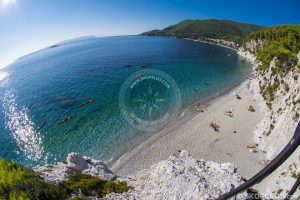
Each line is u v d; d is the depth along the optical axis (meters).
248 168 41.78
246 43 195.00
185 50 199.62
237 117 61.12
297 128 2.42
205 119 60.69
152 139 52.62
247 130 54.66
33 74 128.38
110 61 139.38
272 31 153.00
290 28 136.62
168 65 129.12
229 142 50.12
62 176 21.78
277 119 47.78
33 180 16.91
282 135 43.03
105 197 18.84
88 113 68.44
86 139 55.69
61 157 50.47
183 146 49.16
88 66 128.25
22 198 14.35
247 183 2.96
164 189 19.30
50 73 122.06
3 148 55.00
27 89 96.38
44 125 63.50
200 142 50.38
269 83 65.62
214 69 125.62
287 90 53.16
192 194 18.12
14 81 117.31
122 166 44.25
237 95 76.94
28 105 78.12
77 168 28.33
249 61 159.75
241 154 45.91
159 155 46.69
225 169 20.70
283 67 59.59
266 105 61.34
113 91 84.94
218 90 85.50
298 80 47.97
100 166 32.88
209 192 18.00
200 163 22.44
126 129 58.03
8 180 15.84
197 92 82.75
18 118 69.25
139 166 43.81
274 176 30.72
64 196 17.55
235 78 105.69
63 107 73.81
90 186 19.94
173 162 22.80
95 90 87.25
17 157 51.66
